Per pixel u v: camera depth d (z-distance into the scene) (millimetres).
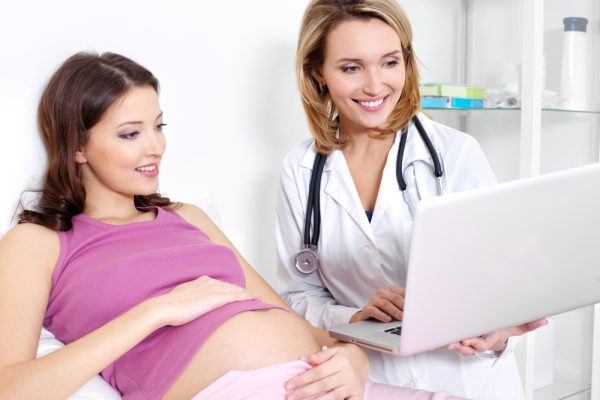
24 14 1350
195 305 1076
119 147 1198
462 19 2199
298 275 1510
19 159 1347
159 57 1546
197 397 1029
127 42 1496
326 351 1093
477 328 999
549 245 969
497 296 975
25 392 951
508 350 1251
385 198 1343
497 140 2010
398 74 1295
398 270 1379
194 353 1077
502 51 2094
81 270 1163
